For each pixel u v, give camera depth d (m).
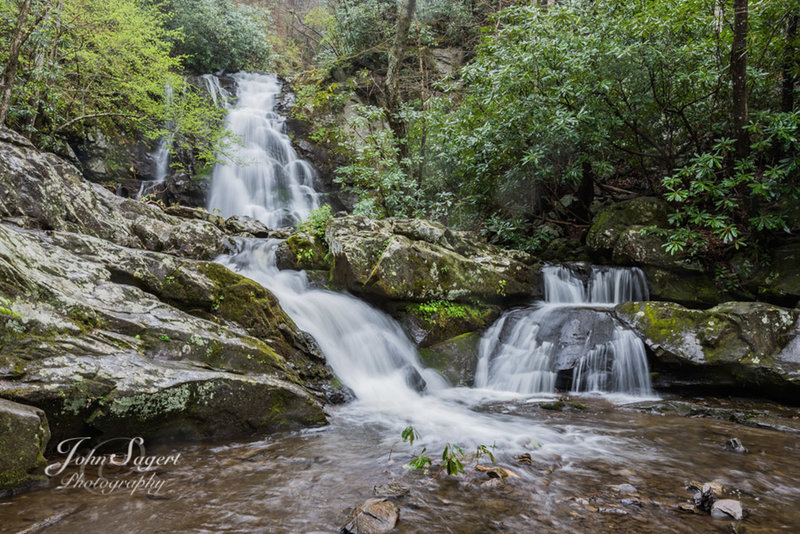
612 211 8.05
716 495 2.63
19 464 2.53
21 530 2.09
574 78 7.38
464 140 8.74
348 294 6.39
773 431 4.04
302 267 6.80
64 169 5.41
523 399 5.24
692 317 5.56
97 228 5.46
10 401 2.69
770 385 4.92
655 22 6.84
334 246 6.61
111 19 10.04
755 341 5.15
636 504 2.50
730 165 6.82
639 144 8.07
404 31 9.98
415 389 5.48
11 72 6.43
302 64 21.95
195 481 2.77
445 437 3.79
